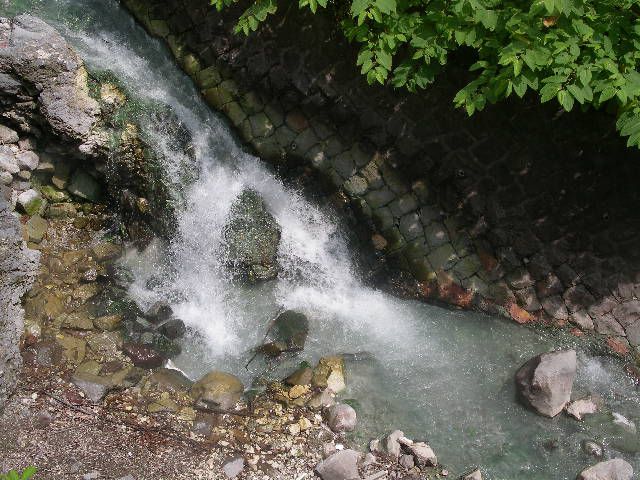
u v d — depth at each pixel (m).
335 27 6.16
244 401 5.36
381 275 6.47
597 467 5.23
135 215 6.25
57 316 5.48
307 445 5.11
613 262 6.26
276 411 5.31
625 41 4.79
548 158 6.20
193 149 6.50
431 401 5.68
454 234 6.40
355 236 6.51
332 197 6.50
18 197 5.86
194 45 6.63
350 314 6.29
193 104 6.66
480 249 6.38
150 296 6.00
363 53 5.28
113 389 5.11
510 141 6.21
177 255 6.25
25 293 5.43
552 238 6.31
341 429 5.27
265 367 5.73
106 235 6.25
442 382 5.84
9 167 5.76
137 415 4.99
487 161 6.28
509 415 5.67
